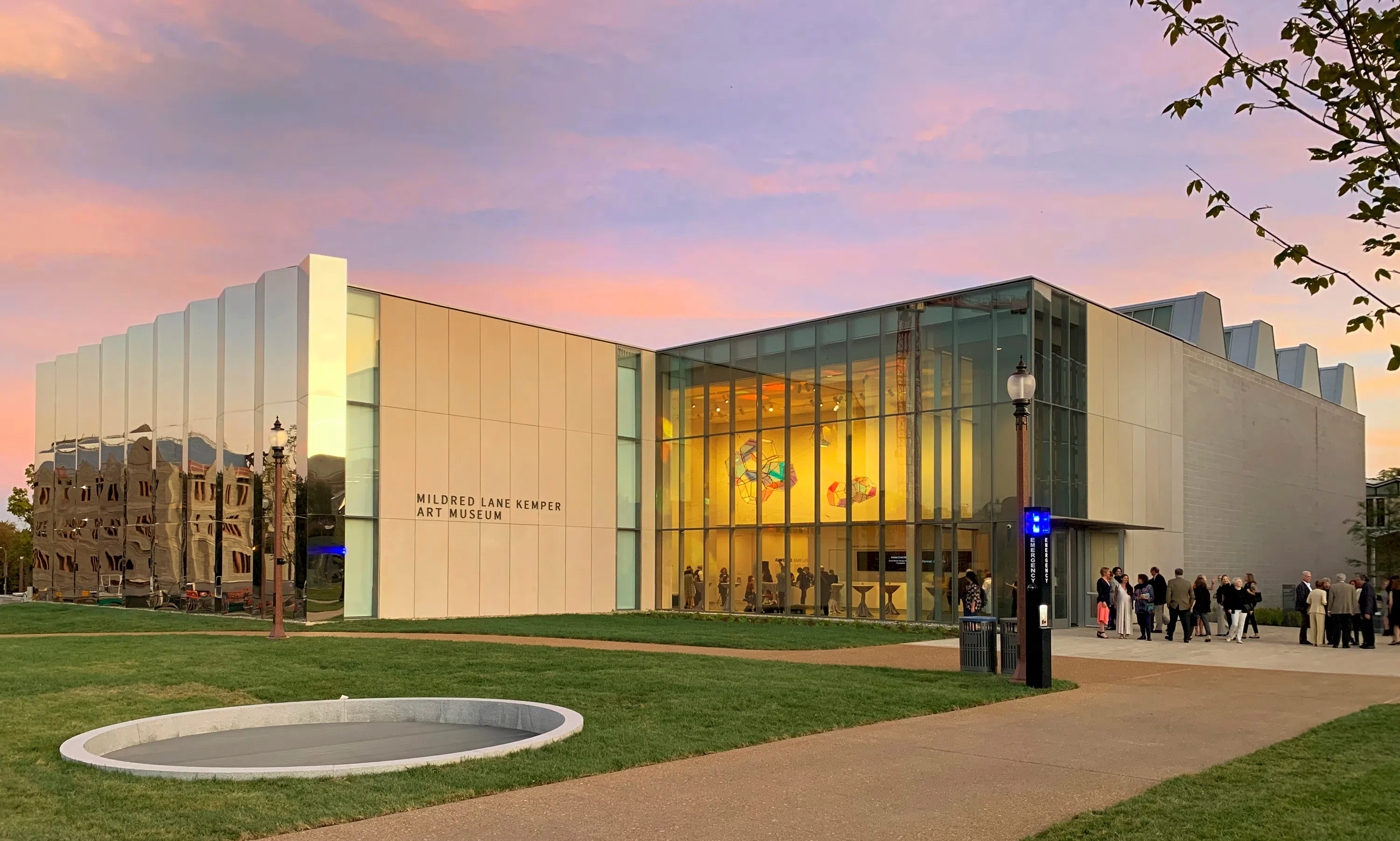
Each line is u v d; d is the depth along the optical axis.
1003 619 18.88
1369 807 8.38
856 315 34.81
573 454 37.34
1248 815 8.09
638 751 10.70
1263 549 43.81
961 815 8.38
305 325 30.56
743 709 13.78
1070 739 12.06
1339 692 16.73
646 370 40.53
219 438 34.28
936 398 32.34
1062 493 31.08
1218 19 5.11
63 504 42.97
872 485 33.72
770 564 36.28
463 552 33.47
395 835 7.54
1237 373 43.16
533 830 7.73
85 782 8.97
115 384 40.56
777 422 36.69
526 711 12.64
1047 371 30.91
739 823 8.05
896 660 21.16
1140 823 7.84
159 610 36.38
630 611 38.12
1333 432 52.53
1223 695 16.31
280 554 24.12
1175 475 37.50
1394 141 4.83
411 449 32.38
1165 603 28.75
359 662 18.83
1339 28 4.89
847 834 7.77
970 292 31.84
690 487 39.22
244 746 11.36
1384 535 48.59
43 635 25.34
